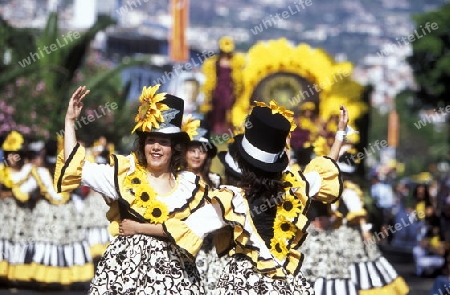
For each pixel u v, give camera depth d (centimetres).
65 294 2367
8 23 4247
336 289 1966
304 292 1240
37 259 2455
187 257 1246
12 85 4116
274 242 1225
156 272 1270
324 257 1972
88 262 2498
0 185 2508
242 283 1212
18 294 2359
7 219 2472
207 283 1638
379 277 2094
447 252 2761
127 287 1270
